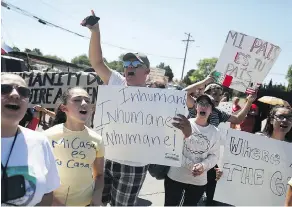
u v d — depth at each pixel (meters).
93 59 3.00
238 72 3.79
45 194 1.97
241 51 3.77
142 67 2.89
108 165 2.89
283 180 2.95
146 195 4.77
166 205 3.13
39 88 4.18
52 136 2.36
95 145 2.43
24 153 1.83
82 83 4.10
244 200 2.88
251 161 2.91
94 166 2.50
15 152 1.80
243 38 3.76
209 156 3.00
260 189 2.91
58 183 2.04
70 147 2.35
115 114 2.83
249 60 3.75
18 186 1.76
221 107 6.75
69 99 2.36
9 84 1.78
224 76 3.81
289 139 3.37
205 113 3.01
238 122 3.83
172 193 3.07
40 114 4.46
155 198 4.65
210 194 4.20
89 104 2.39
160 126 2.79
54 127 2.45
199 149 2.98
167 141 2.78
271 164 2.93
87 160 2.37
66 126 2.42
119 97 2.82
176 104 2.79
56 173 2.03
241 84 3.80
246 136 2.91
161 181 5.53
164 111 2.79
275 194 2.92
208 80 4.02
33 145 1.89
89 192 2.39
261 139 2.92
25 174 1.79
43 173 1.90
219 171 2.98
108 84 3.09
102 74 3.08
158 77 7.79
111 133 2.83
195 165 2.84
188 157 3.00
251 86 3.79
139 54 2.90
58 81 4.15
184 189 3.04
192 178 3.00
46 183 1.95
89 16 2.88
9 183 1.73
